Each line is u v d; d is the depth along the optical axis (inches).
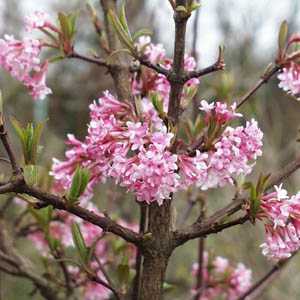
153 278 23.1
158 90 26.7
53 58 27.1
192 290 34.5
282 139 96.3
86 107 87.2
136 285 26.3
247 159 22.6
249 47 75.4
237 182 24.9
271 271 31.0
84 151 24.1
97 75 84.9
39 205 22.4
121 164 21.6
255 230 68.6
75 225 24.5
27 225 36.1
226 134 22.7
